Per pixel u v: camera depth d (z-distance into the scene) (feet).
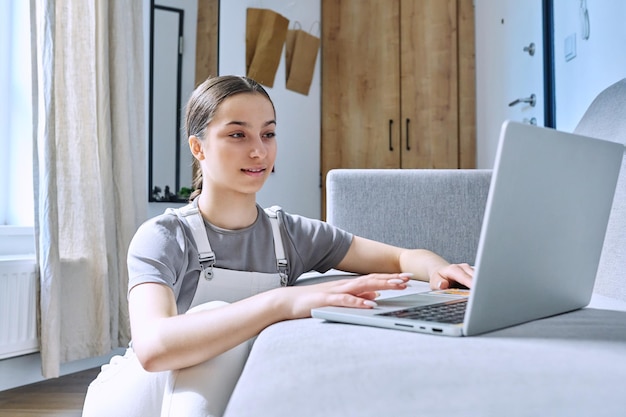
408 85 12.78
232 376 2.25
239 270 3.70
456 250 5.27
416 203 5.29
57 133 7.74
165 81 10.10
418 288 3.45
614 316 2.40
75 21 7.98
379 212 5.29
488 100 11.82
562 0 8.50
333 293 2.41
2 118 8.22
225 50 11.53
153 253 3.15
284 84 12.69
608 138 4.10
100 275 7.97
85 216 7.93
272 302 2.37
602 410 1.38
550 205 2.12
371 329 2.06
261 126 3.50
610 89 4.49
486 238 1.85
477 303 1.90
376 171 5.35
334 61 13.32
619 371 1.58
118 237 8.49
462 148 12.45
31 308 7.25
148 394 2.52
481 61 12.21
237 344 2.27
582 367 1.60
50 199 7.24
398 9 12.87
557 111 8.77
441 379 1.52
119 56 8.53
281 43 12.39
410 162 12.75
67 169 7.81
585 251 2.48
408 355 1.69
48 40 7.34
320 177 13.35
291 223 4.12
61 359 7.58
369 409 1.40
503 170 1.83
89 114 8.04
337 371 1.58
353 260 4.12
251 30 11.98
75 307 7.76
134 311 2.72
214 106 3.48
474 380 1.51
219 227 3.68
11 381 7.28
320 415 1.39
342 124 13.25
